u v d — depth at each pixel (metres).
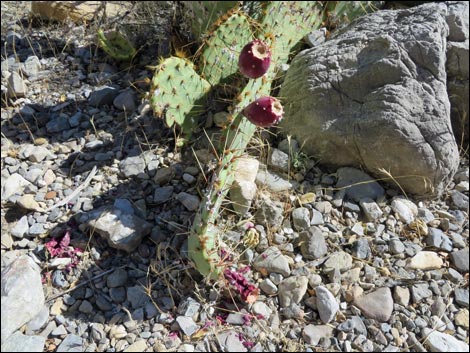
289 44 0.86
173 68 0.69
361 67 0.72
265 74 0.67
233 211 0.65
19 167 0.72
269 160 0.70
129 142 0.76
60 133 0.78
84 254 0.61
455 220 0.68
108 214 0.63
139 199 0.68
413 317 0.57
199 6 0.86
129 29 0.96
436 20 0.73
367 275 0.60
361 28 0.78
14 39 0.96
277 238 0.63
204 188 0.69
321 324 0.56
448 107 0.69
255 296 0.57
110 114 0.81
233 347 0.53
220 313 0.56
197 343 0.54
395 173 0.69
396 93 0.68
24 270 0.56
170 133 0.76
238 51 0.79
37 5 1.03
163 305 0.57
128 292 0.58
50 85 0.87
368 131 0.68
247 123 0.64
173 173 0.71
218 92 0.81
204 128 0.76
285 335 0.55
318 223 0.65
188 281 0.59
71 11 1.01
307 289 0.58
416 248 0.64
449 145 0.68
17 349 0.52
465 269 0.62
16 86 0.83
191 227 0.61
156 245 0.63
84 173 0.72
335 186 0.70
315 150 0.71
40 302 0.56
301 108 0.72
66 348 0.53
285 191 0.68
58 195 0.69
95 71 0.90
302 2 0.86
